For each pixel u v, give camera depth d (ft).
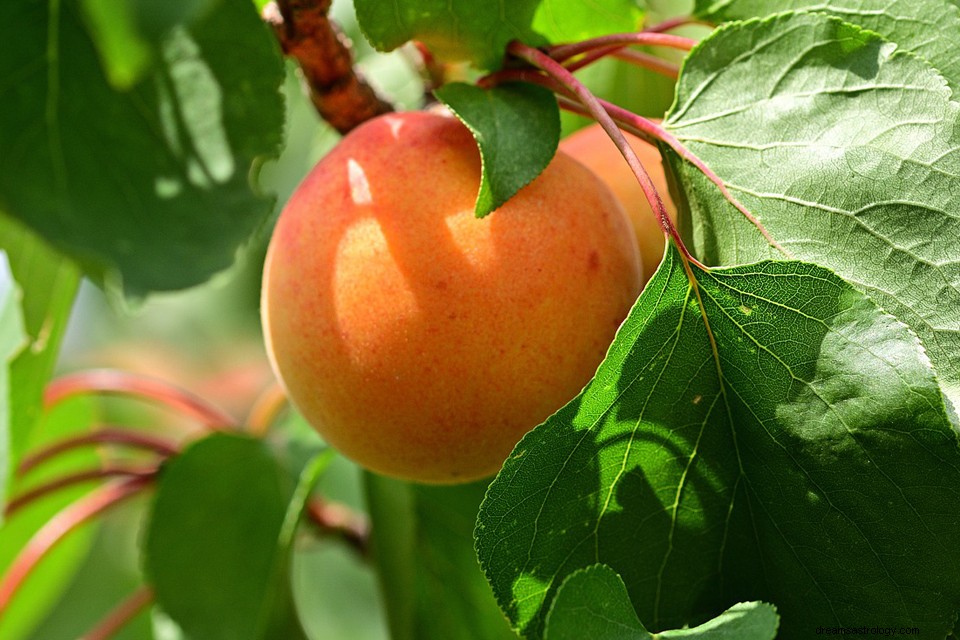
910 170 0.88
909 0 0.93
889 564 0.87
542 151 0.92
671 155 0.92
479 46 0.96
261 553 1.15
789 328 0.87
